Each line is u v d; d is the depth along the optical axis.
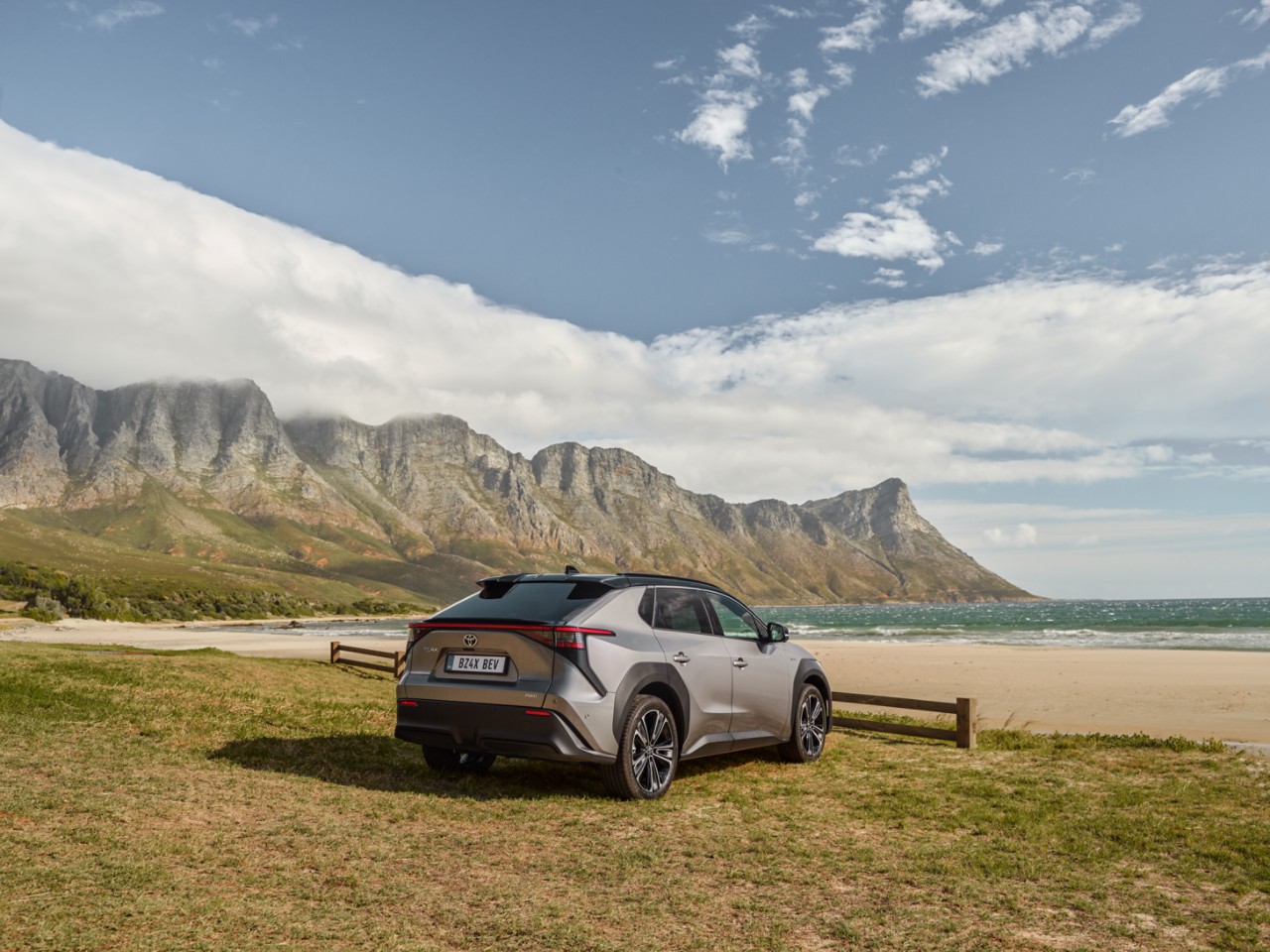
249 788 6.65
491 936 3.93
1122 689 24.17
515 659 6.86
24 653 16.08
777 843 5.81
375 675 21.36
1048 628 94.12
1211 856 5.65
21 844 4.70
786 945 3.98
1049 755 9.90
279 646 58.50
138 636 77.81
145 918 3.83
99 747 7.74
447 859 5.14
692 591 8.27
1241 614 127.19
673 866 5.21
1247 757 9.80
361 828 5.70
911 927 4.27
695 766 8.74
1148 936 4.22
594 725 6.66
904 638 76.25
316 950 3.64
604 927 4.12
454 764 8.07
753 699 8.36
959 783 8.05
